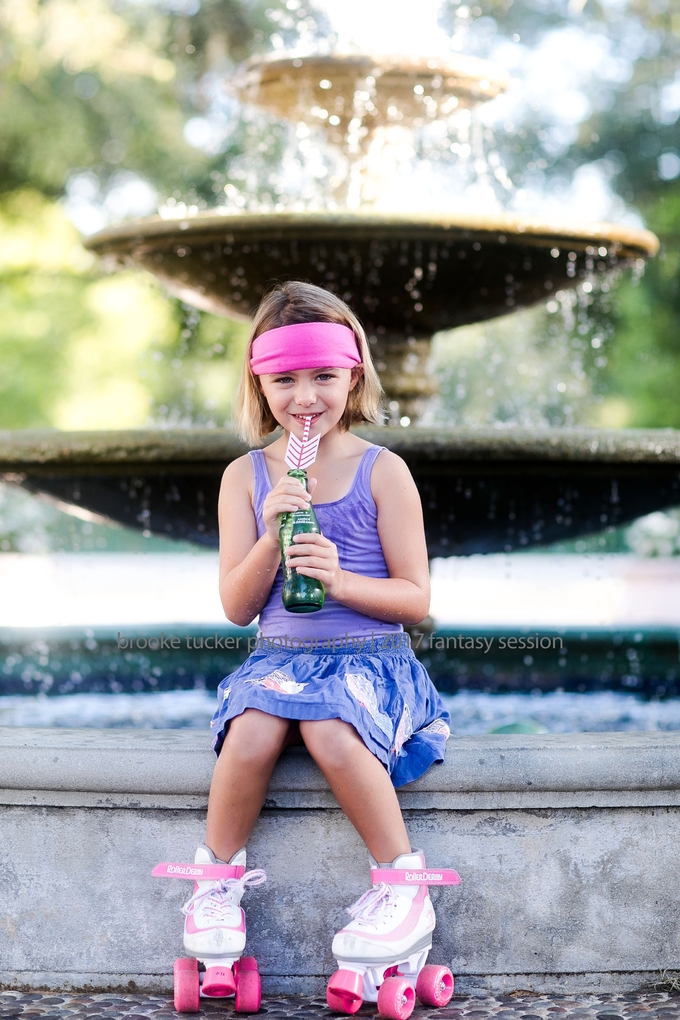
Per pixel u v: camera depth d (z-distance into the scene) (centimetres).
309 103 486
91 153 1609
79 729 243
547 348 1797
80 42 1521
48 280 1788
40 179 1645
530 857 225
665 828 227
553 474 375
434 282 434
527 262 430
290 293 240
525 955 225
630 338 1792
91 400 1809
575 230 419
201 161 1595
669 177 1733
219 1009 215
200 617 798
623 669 562
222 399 1855
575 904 226
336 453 241
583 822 225
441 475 371
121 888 228
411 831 224
